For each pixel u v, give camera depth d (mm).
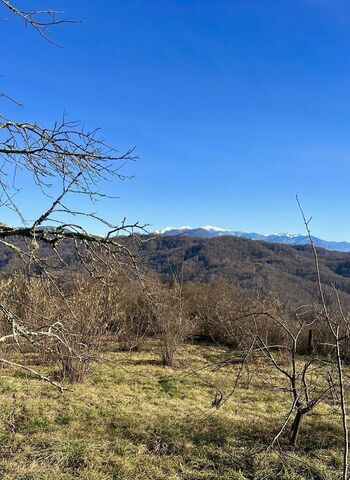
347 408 6820
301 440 5762
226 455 5227
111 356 10289
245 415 6727
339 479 4711
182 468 4883
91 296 8102
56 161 3498
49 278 3578
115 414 6359
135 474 4711
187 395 7688
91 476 4562
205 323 13117
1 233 3549
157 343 12203
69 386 7527
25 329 2984
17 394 6871
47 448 5129
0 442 5184
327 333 7539
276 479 4742
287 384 8203
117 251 3545
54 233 3547
